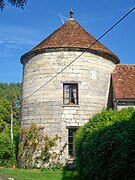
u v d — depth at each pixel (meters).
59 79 20.27
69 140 19.72
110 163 9.63
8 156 22.00
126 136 8.77
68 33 21.94
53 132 19.67
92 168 11.05
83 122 19.77
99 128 11.70
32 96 20.86
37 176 15.73
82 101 20.03
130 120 9.72
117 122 10.65
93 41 21.81
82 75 20.38
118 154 9.16
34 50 21.30
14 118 49.72
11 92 71.44
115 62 22.78
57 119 19.78
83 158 13.01
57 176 15.80
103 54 21.44
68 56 20.53
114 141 9.55
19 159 20.89
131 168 8.55
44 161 19.48
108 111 13.19
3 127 43.06
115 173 9.22
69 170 18.59
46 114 20.02
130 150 8.52
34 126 20.12
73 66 20.44
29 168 19.81
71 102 20.19
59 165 19.17
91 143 11.24
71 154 19.53
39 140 19.86
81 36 21.78
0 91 71.75
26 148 20.34
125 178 8.80
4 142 22.38
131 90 20.09
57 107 19.92
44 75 20.64
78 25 23.25
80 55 19.97
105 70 21.45
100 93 20.77
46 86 20.42
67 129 19.70
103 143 10.03
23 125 21.09
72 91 20.34
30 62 21.69
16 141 25.02
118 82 20.84
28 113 20.83
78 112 19.88
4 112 47.81
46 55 20.88
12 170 18.78
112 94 21.31
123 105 19.47
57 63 20.50
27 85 21.52
